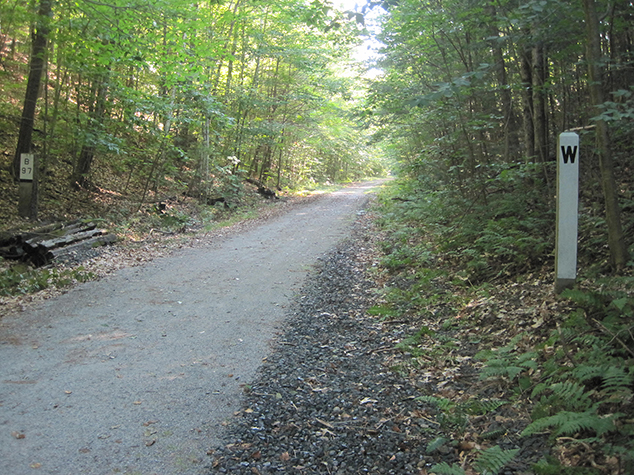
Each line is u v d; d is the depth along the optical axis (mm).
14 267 8984
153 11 10297
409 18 10703
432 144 15992
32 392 4613
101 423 4074
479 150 12977
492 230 8312
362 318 6988
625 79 8891
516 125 12625
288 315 7215
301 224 16734
